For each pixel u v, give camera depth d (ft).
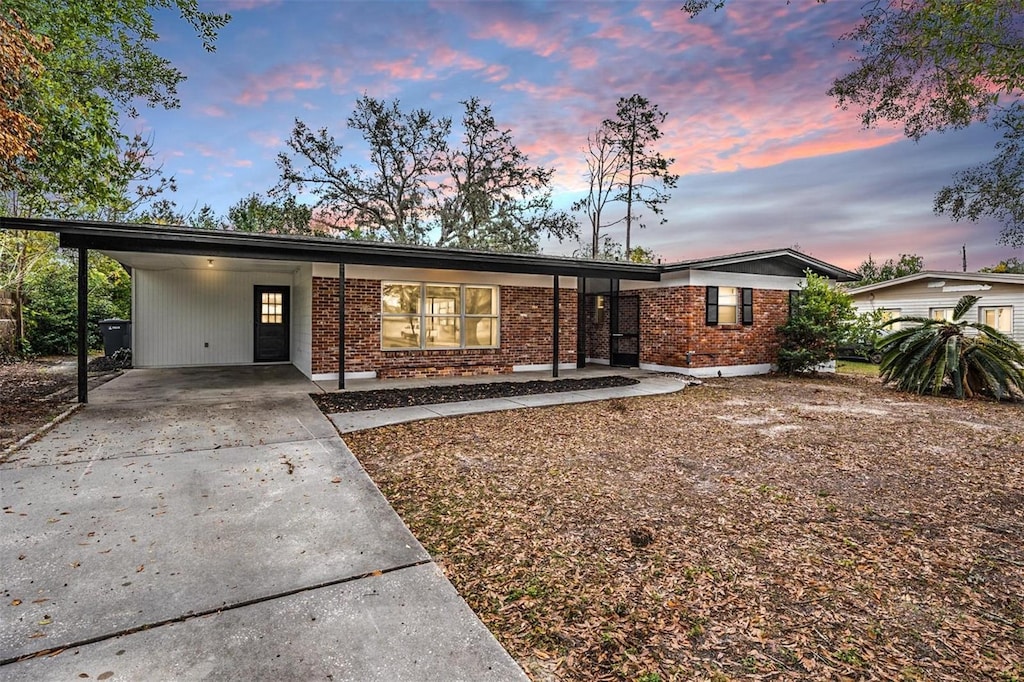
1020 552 10.33
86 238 22.67
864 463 16.61
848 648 7.27
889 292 59.52
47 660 6.57
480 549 10.38
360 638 7.23
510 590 8.82
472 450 17.87
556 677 6.60
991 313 50.88
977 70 17.63
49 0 26.50
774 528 11.46
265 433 18.97
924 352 32.35
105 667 6.46
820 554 10.21
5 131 20.26
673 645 7.34
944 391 32.60
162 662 6.59
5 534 10.29
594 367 44.57
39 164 26.99
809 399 29.60
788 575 9.37
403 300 36.14
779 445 18.88
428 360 36.81
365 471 15.06
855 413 25.32
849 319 41.75
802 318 40.91
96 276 55.98
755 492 13.82
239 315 42.96
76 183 29.22
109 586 8.44
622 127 82.53
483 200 84.38
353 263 28.99
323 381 32.89
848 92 20.94
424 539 10.83
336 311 33.73
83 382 23.57
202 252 24.99
